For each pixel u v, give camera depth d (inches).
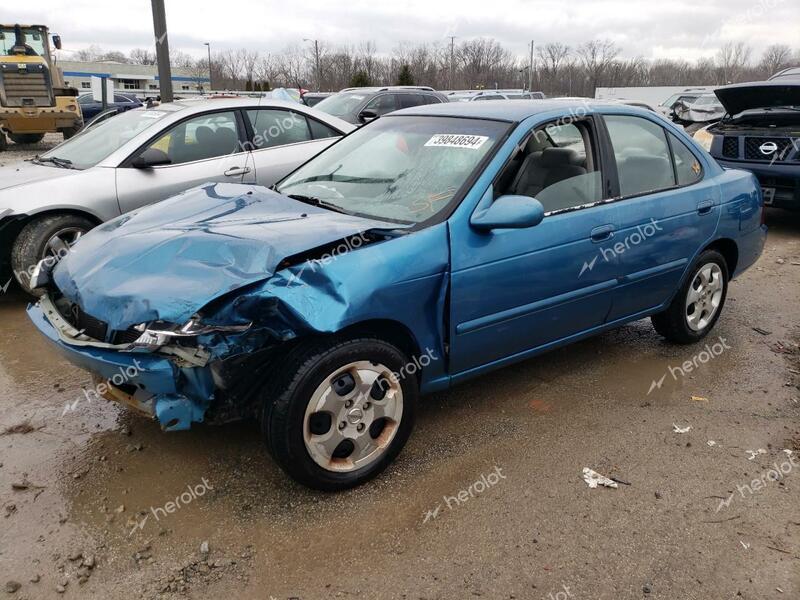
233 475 122.5
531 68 1750.7
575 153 148.1
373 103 468.8
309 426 111.0
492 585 97.4
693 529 110.2
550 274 137.6
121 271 113.7
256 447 131.7
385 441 121.0
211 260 109.3
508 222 121.8
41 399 151.7
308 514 112.3
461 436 137.4
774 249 293.9
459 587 97.0
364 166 150.2
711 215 172.7
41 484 119.6
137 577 98.5
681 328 180.1
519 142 136.9
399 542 106.0
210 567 100.5
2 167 242.4
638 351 182.2
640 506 115.8
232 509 113.3
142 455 128.8
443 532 108.5
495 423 142.8
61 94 716.0
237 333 101.3
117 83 2874.0
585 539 107.3
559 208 141.2
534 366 171.8
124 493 117.2
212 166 235.9
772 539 108.0
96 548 104.0
